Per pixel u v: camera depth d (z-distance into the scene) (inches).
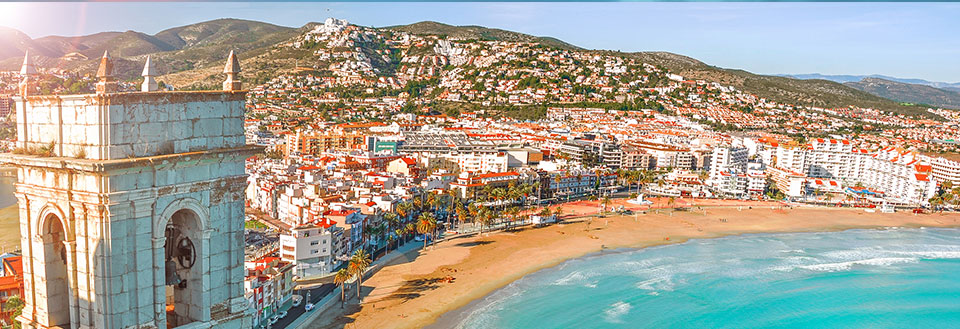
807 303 6264.8
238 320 1371.8
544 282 6545.3
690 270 7239.2
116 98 1118.4
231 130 1334.9
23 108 1234.0
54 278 1252.5
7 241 7381.9
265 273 5142.7
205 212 1278.3
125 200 1138.0
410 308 5605.3
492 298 5974.4
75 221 1160.8
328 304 5531.5
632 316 5689.0
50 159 1132.5
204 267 1289.4
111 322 1162.6
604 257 7677.2
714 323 5634.8
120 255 1160.8
